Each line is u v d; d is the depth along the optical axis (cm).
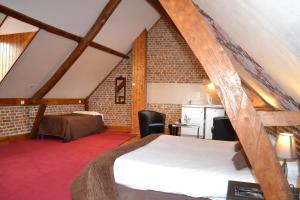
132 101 855
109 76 922
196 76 845
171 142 395
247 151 155
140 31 829
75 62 696
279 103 321
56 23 539
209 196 244
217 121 533
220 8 194
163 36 869
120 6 651
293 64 150
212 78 160
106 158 295
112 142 693
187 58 852
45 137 730
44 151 563
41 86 684
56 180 386
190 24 164
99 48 711
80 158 515
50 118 700
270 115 157
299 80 168
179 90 858
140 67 845
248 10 135
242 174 244
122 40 792
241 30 186
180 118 840
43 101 698
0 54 548
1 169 428
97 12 601
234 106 156
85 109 941
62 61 653
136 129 852
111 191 258
